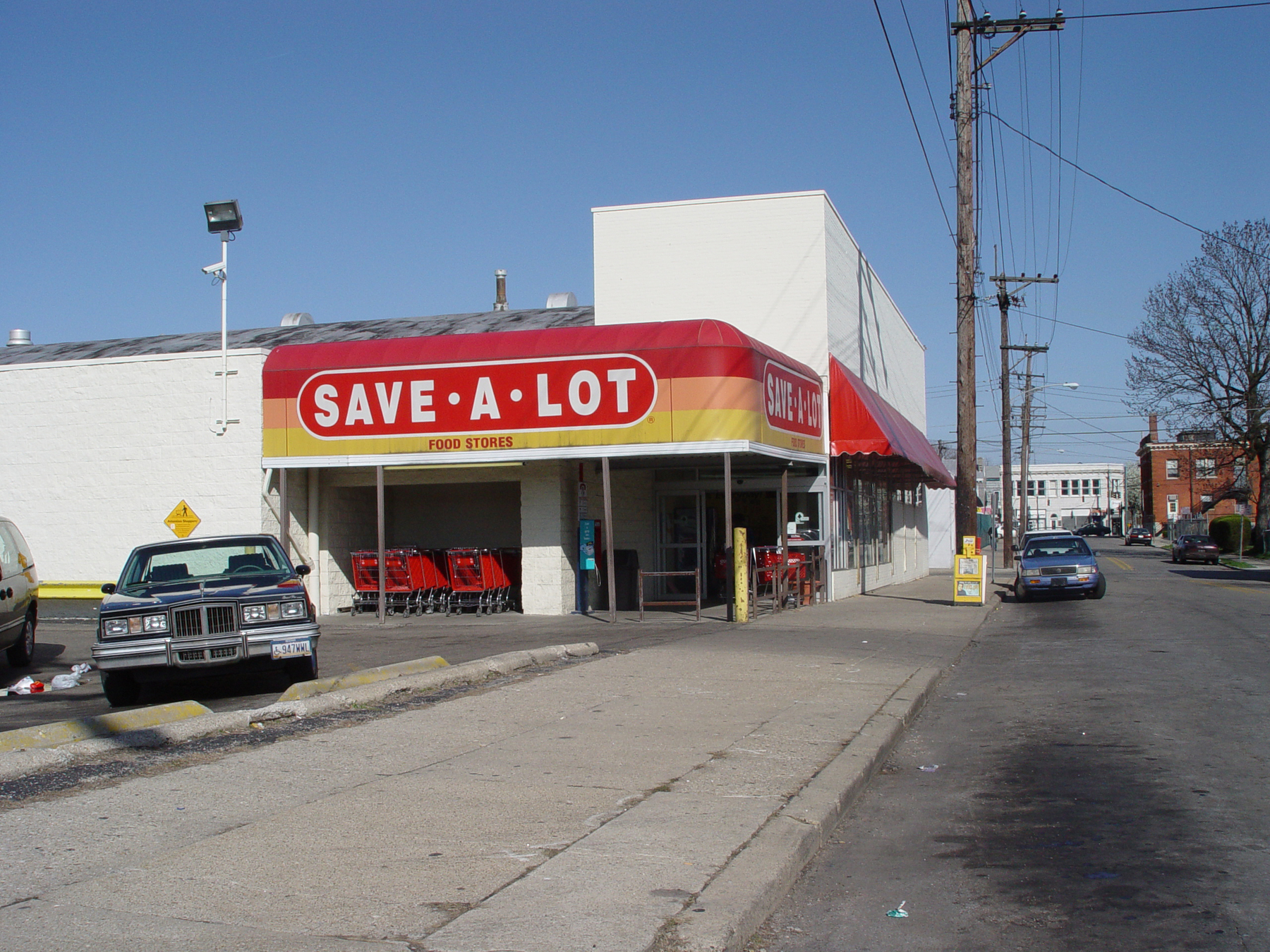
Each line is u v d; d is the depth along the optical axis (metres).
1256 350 54.84
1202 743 8.84
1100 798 7.16
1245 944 4.66
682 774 7.23
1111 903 5.18
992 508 71.62
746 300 23.28
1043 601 26.80
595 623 18.91
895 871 5.73
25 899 4.69
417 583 21.23
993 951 4.62
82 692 12.86
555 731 8.71
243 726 8.70
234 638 10.95
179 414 21.02
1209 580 36.88
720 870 5.17
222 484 20.73
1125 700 11.09
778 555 21.09
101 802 6.37
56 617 21.28
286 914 4.52
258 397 20.67
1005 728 9.73
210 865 5.18
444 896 4.76
